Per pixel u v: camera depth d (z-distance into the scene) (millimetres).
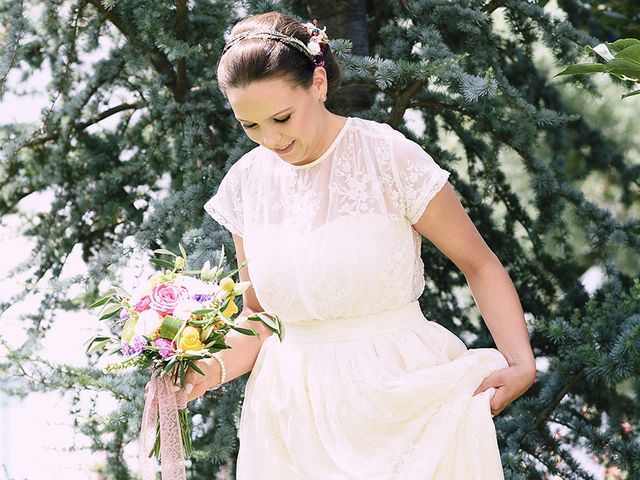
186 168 3375
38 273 3719
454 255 2289
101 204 3750
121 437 3359
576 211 3648
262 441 2305
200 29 3297
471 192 3771
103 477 3387
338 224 2188
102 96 3719
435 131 3846
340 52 3072
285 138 2127
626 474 3479
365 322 2236
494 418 3434
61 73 3568
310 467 2217
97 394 3303
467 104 3453
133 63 3443
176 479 2191
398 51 3354
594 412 3561
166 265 2289
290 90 2072
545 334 3326
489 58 3516
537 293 3807
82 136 3791
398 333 2246
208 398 3197
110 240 3852
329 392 2205
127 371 3254
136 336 2104
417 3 3383
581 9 4148
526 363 2215
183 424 2271
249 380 2395
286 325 2326
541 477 3266
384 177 2199
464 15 3342
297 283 2209
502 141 3590
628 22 4082
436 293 3801
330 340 2242
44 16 3449
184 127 3416
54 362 3189
